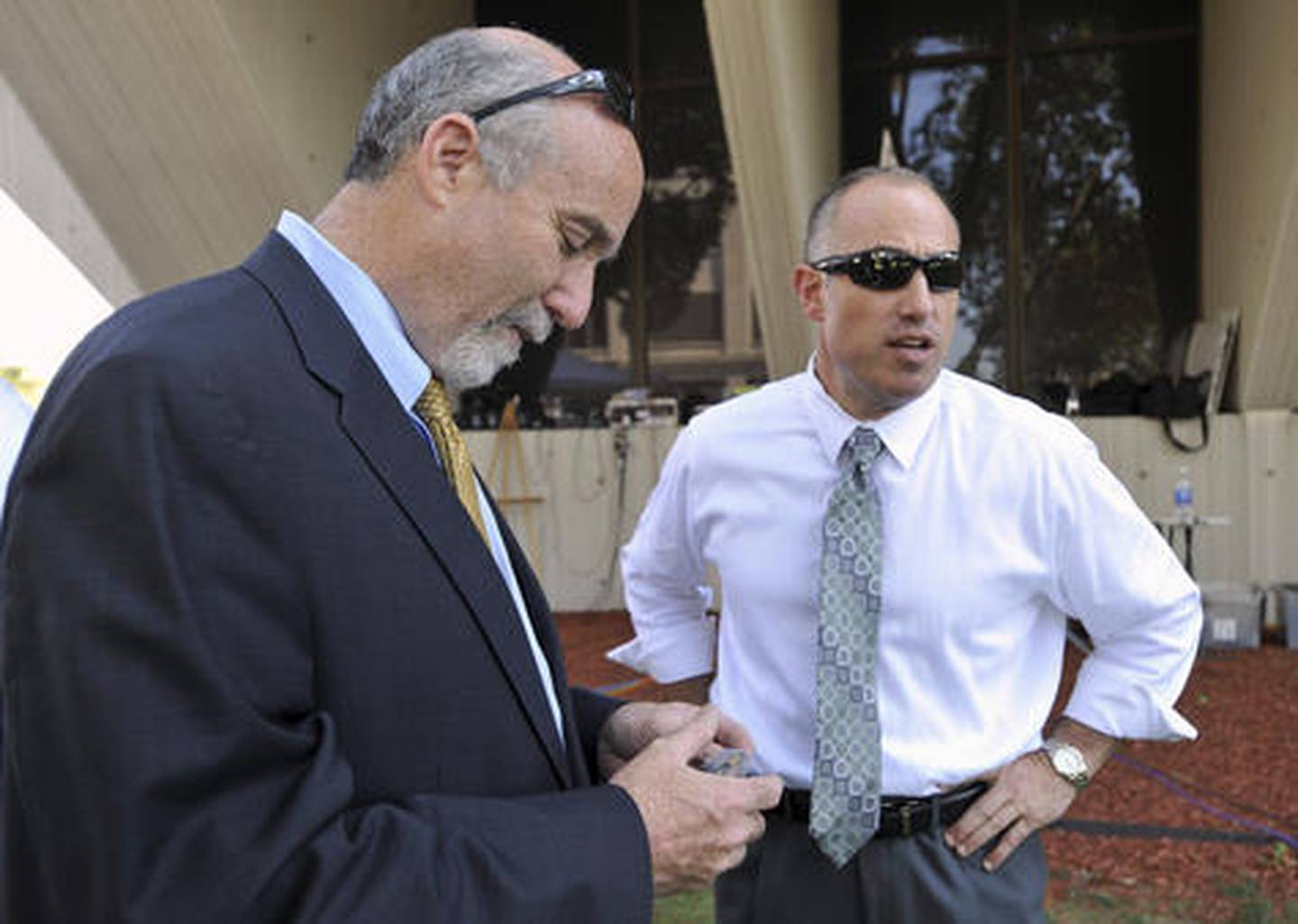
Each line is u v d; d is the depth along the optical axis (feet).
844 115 30.27
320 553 2.84
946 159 29.86
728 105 21.29
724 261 31.14
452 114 3.17
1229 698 18.33
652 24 31.27
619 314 31.65
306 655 2.83
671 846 3.27
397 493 3.05
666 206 31.40
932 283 5.23
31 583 2.55
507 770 3.24
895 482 5.48
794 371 25.71
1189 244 28.58
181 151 22.61
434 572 3.09
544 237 3.30
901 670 5.42
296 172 23.25
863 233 5.31
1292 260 21.77
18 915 2.66
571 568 27.35
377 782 2.97
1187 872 11.38
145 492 2.57
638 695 19.36
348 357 3.10
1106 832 12.52
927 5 29.71
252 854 2.56
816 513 5.70
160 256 24.34
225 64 21.16
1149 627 5.51
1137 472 24.56
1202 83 28.09
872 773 5.25
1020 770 5.45
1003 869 5.50
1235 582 24.07
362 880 2.67
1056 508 5.39
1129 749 15.66
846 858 5.25
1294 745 15.64
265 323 3.01
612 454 27.02
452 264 3.27
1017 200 29.37
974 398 5.62
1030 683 5.75
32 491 2.62
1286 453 23.71
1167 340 28.78
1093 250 29.17
